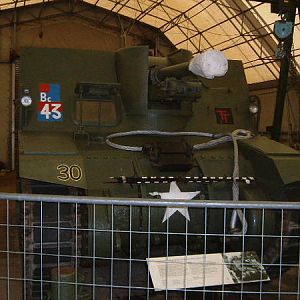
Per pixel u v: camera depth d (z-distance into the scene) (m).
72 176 4.64
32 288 4.61
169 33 24.62
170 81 5.52
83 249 4.64
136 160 5.26
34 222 4.54
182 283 3.37
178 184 5.09
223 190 5.12
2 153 22.02
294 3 8.84
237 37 19.19
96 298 5.42
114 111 6.15
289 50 8.73
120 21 24.80
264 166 5.25
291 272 6.37
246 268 3.48
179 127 6.23
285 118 18.88
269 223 4.86
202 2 18.84
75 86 6.07
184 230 4.94
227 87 6.80
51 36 23.88
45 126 5.88
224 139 5.62
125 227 4.75
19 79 6.14
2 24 22.95
